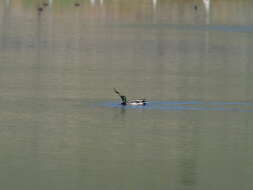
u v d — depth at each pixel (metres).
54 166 49.53
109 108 63.22
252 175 48.59
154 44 105.81
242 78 78.56
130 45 103.88
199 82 75.44
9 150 52.38
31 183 46.50
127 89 70.62
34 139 54.72
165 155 52.12
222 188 46.22
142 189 46.12
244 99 67.50
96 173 48.41
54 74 78.06
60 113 61.47
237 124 59.41
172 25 129.12
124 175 48.06
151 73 80.38
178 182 47.22
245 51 101.12
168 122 59.53
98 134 56.25
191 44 107.00
